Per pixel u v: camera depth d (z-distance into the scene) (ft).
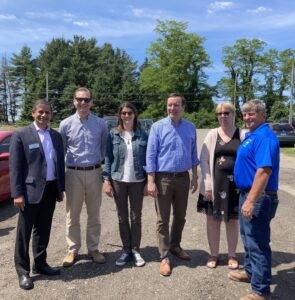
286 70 201.87
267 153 11.68
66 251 16.96
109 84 236.63
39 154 13.66
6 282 13.94
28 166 13.61
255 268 12.27
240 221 13.06
